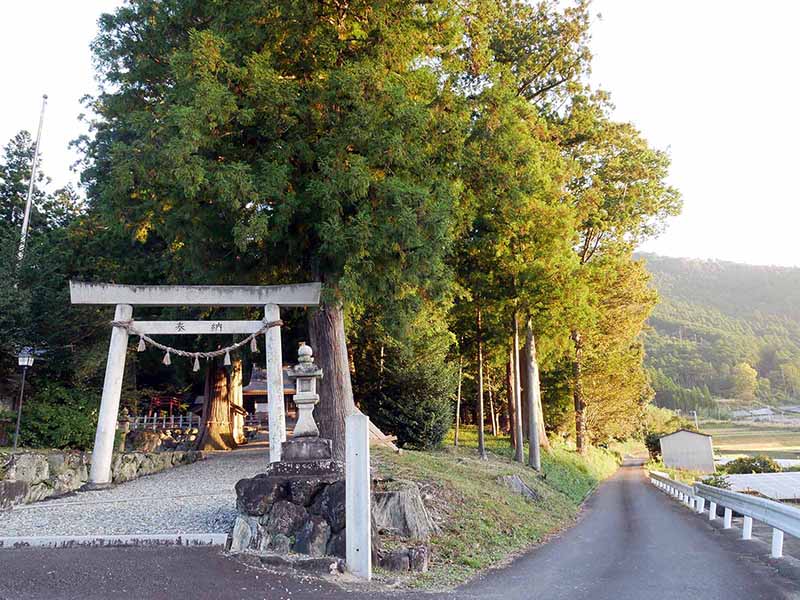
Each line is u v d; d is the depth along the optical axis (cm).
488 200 1673
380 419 2364
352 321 2159
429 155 1494
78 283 1398
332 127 1340
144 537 845
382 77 1330
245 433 3919
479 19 1977
